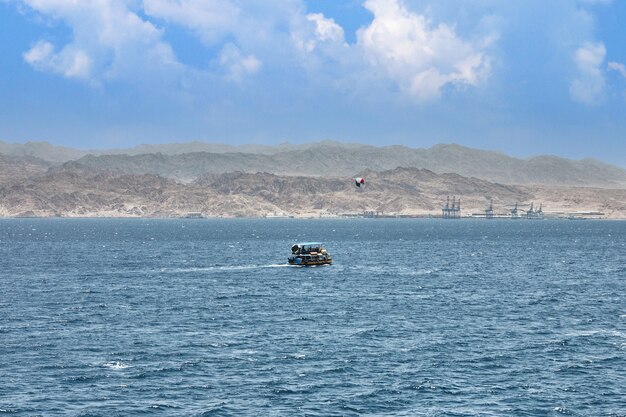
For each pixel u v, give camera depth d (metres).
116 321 121.81
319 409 77.75
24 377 87.44
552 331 114.81
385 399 80.88
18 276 195.50
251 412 76.69
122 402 79.31
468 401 80.44
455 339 108.38
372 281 183.00
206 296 152.62
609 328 117.56
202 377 88.00
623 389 84.69
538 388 84.81
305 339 107.75
